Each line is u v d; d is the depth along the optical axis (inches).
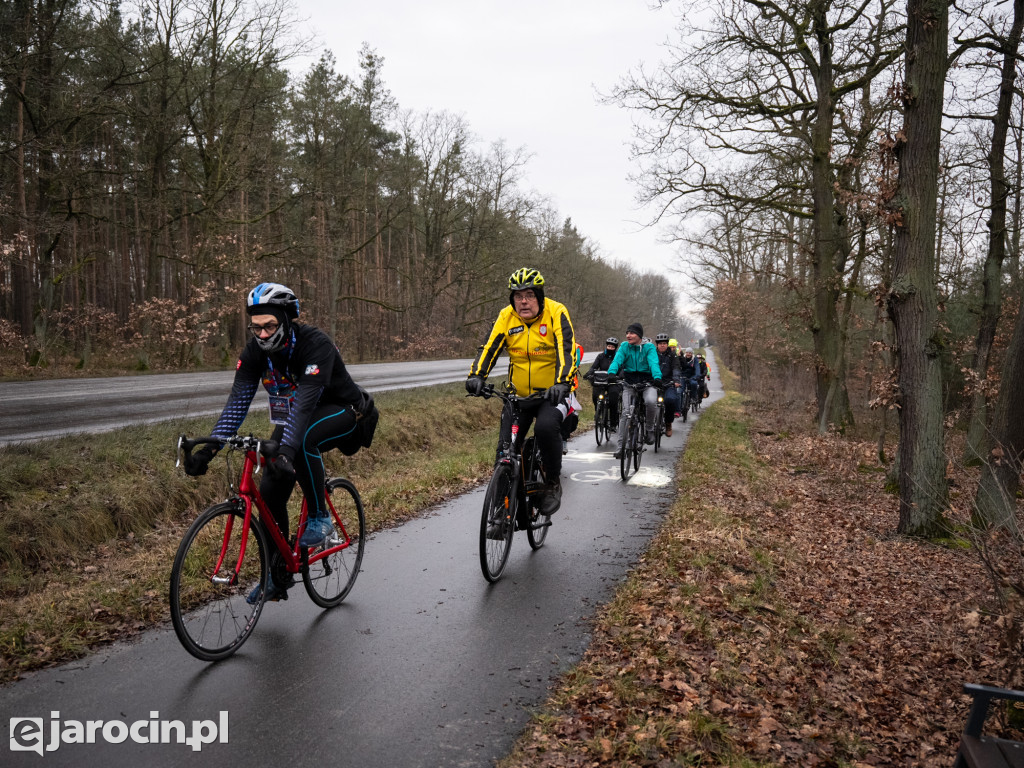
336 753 109.4
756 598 191.3
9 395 463.2
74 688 127.1
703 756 112.0
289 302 142.1
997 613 167.2
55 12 750.5
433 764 107.4
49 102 813.2
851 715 141.1
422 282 1813.5
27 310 1016.2
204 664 138.6
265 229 1229.7
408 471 359.9
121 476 257.8
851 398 1031.6
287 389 153.4
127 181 1047.6
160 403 444.5
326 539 164.7
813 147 644.7
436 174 1700.3
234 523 145.8
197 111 936.3
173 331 873.5
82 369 783.1
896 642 189.2
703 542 239.0
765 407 1038.4
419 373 909.8
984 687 96.7
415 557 219.6
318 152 1454.2
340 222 1461.6
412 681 134.6
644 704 127.0
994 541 183.5
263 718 119.1
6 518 205.0
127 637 150.2
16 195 795.4
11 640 142.3
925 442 300.5
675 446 522.0
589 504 310.5
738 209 681.0
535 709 125.0
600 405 502.6
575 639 157.8
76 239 1080.8
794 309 730.2
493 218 1758.1
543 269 1980.8
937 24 292.8
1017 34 426.9
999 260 516.4
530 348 207.2
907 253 303.9
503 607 177.3
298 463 155.5
